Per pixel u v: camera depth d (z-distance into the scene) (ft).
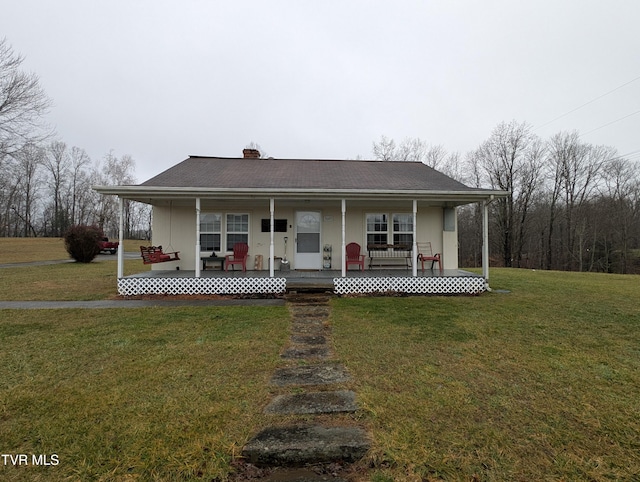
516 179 89.71
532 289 32.22
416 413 9.20
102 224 138.51
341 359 13.51
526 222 94.43
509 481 6.61
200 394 10.32
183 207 34.35
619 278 42.24
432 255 35.73
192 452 7.42
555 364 12.87
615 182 88.84
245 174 33.76
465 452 7.50
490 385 11.01
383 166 40.73
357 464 7.27
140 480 6.58
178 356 13.69
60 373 11.89
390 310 22.49
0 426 8.48
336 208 35.29
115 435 8.07
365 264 35.32
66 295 28.02
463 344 15.37
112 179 149.79
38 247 86.69
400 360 13.38
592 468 7.02
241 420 8.82
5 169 71.72
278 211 34.99
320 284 28.35
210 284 28.37
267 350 14.55
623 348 14.84
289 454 7.40
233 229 34.91
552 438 8.05
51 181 147.95
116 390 10.53
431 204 35.29
